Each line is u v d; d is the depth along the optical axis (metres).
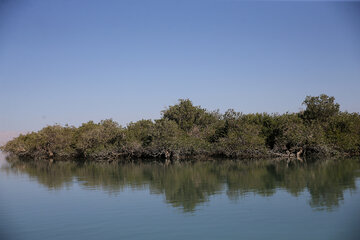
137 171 41.44
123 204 21.45
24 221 17.98
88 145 65.31
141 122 69.25
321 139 49.00
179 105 72.50
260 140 51.59
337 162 43.22
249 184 27.69
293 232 15.06
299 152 52.34
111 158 63.28
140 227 16.44
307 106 58.09
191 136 61.62
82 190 27.23
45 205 21.72
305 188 24.86
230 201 21.36
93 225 17.02
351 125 51.75
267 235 14.79
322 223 16.17
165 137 56.22
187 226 16.34
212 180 30.92
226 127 58.59
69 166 52.44
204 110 73.56
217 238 14.58
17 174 41.06
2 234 15.88
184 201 21.84
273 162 46.97
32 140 74.62
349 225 15.74
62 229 16.48
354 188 24.12
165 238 14.77
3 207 21.31
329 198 21.22
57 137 70.25
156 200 22.42
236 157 55.91
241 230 15.52
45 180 34.25
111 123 66.38
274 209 18.95
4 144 106.94
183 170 40.97
